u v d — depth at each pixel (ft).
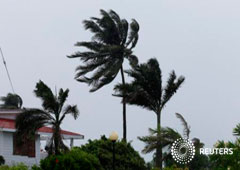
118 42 209.36
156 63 177.78
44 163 116.47
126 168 129.08
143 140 143.33
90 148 129.29
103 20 205.77
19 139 145.07
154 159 153.48
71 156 118.32
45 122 143.43
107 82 204.54
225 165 94.38
